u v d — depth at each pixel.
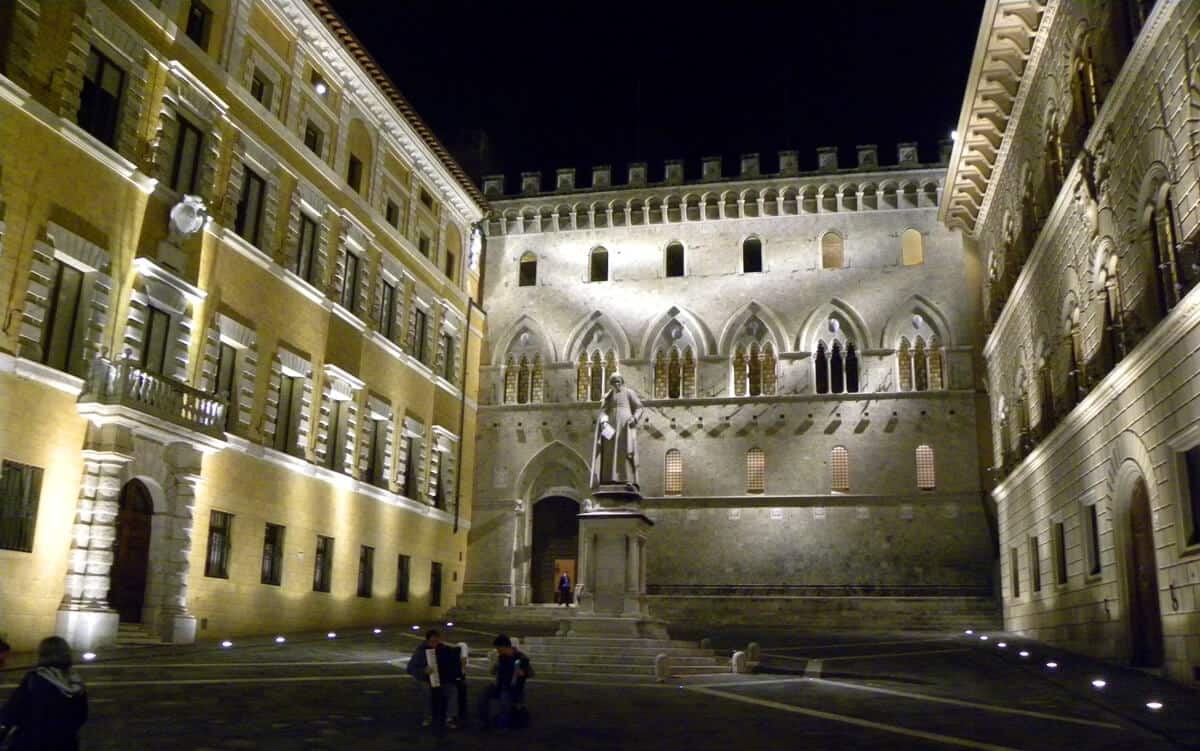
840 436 53.66
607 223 59.12
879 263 55.22
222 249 33.59
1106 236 27.67
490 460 57.12
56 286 27.38
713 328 56.31
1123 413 26.80
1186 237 21.95
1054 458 35.09
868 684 25.31
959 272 54.09
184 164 32.28
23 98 25.67
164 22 31.03
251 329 35.09
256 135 35.81
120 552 29.17
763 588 52.44
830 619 47.28
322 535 39.50
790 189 56.72
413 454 48.66
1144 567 26.75
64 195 27.20
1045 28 33.59
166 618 29.91
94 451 27.53
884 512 52.31
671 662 25.48
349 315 41.91
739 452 54.50
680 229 58.19
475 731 16.14
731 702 20.88
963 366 52.97
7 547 25.08
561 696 21.23
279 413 37.53
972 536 50.97
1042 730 17.48
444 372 52.94
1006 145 41.41
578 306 58.25
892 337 54.25
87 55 28.23
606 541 29.06
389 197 46.91
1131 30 26.09
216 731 15.02
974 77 38.31
